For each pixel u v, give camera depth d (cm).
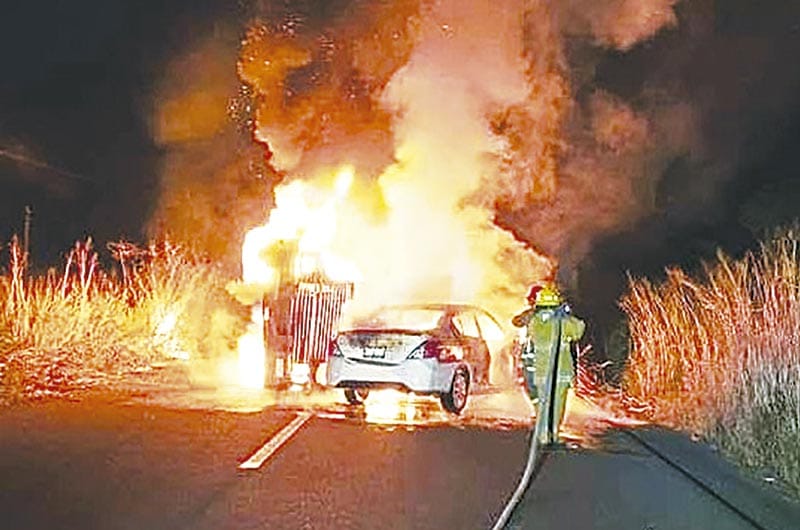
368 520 975
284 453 1279
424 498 1072
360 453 1305
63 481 1076
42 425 1391
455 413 1731
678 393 1800
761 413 1445
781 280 1568
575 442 1484
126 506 991
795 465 1297
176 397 1758
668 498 1127
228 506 1005
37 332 1872
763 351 1512
